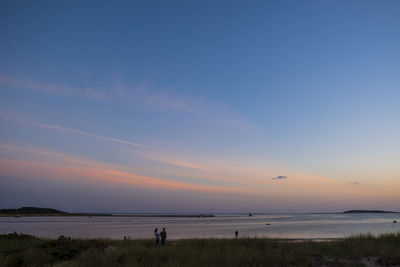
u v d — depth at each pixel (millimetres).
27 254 18281
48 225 104500
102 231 70500
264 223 123438
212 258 17500
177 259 17375
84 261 16750
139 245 24812
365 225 98125
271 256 18297
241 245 24422
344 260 18297
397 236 25797
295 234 57562
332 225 99750
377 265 16969
